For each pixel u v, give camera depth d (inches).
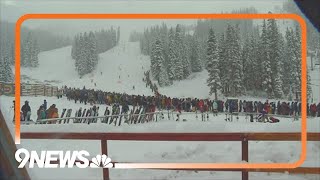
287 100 2379.4
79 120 927.0
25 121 794.8
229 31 2640.3
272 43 2518.5
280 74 2469.2
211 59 2625.5
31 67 4394.7
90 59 4229.8
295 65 2456.9
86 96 1598.2
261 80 2497.5
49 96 1855.3
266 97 2460.6
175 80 3380.9
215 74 2573.8
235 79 2519.7
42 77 3959.2
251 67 2536.9
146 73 3799.2
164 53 3496.6
